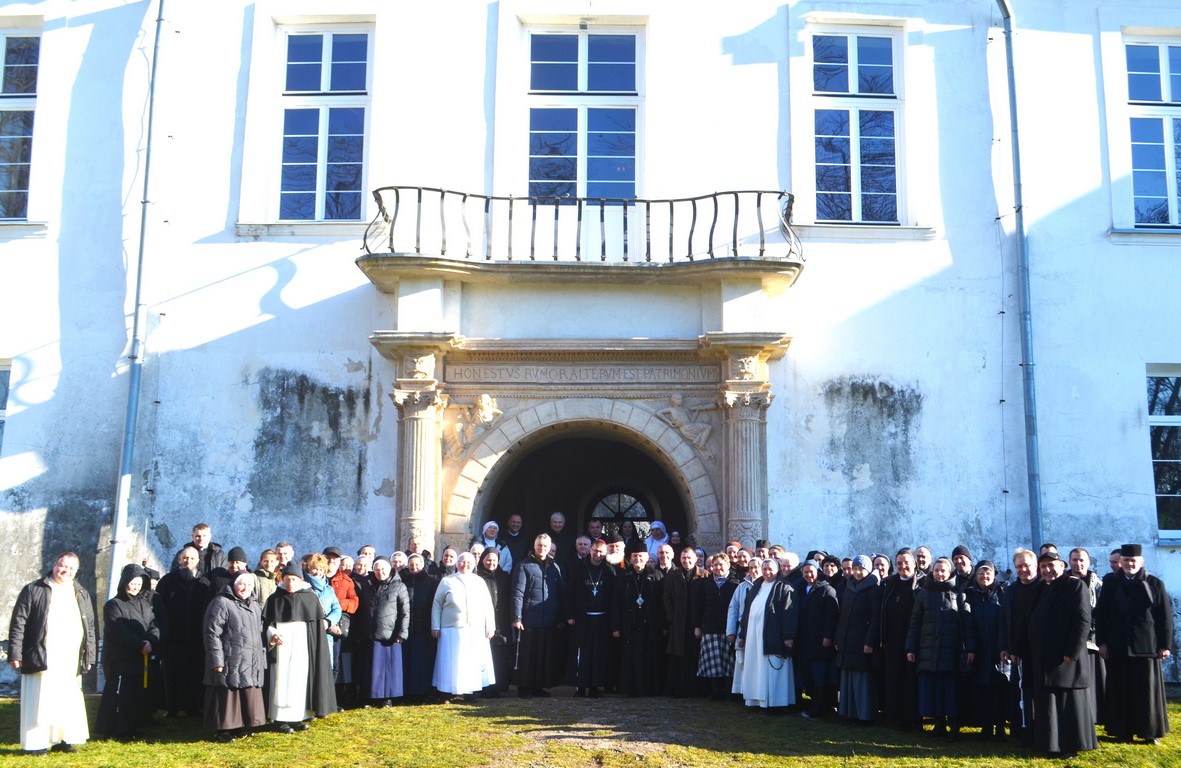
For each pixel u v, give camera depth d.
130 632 9.02
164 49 12.70
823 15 12.93
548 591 10.88
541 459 17.16
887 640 9.11
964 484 12.11
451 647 10.08
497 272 11.94
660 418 12.11
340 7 12.83
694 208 12.07
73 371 12.20
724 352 11.85
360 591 9.99
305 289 12.34
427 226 12.39
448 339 11.69
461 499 11.92
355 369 12.19
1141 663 8.80
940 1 13.03
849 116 13.02
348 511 11.97
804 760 8.08
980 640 8.72
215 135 12.59
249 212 12.45
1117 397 12.34
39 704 8.40
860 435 12.18
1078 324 12.45
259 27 12.78
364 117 12.84
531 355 12.07
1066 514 12.09
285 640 9.02
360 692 9.90
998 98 12.85
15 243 12.43
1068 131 12.82
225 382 12.17
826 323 12.39
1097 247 12.60
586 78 13.03
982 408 12.24
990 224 12.62
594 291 12.25
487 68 12.74
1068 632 8.25
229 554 9.27
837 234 12.55
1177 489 12.34
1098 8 13.07
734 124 12.71
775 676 9.59
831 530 12.02
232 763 8.05
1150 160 13.07
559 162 12.85
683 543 13.09
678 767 7.89
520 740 8.54
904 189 12.87
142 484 11.96
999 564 11.95
